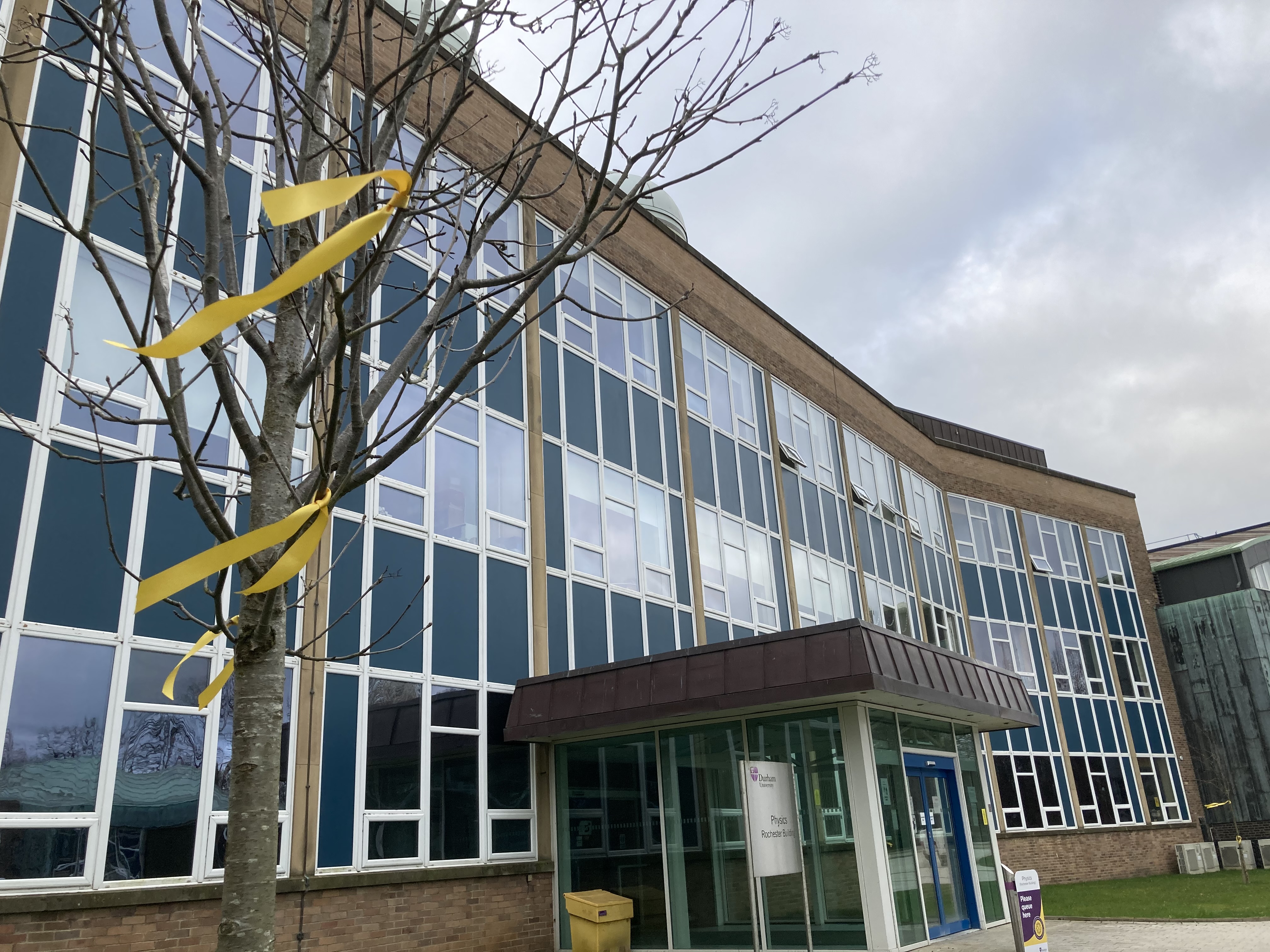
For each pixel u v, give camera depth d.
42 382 8.46
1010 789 25.14
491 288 13.66
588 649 13.88
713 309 19.64
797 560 20.00
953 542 27.73
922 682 11.02
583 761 12.59
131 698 8.44
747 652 10.98
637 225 17.94
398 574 10.13
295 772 9.58
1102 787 27.42
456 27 4.29
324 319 4.61
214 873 8.62
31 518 8.12
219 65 10.67
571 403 14.98
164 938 8.11
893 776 11.35
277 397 4.18
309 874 9.45
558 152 15.88
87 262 9.01
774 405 20.83
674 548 16.38
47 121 8.96
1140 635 31.14
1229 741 30.23
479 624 12.23
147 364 3.48
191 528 9.24
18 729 7.67
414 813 10.66
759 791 9.20
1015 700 13.73
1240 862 26.25
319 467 3.73
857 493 23.03
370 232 2.38
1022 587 28.81
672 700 11.12
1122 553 32.19
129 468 8.92
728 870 11.17
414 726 10.99
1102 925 13.90
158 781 8.44
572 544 14.18
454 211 12.30
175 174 4.21
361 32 4.59
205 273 3.97
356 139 4.68
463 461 12.67
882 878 10.16
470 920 10.92
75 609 8.24
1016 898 9.73
